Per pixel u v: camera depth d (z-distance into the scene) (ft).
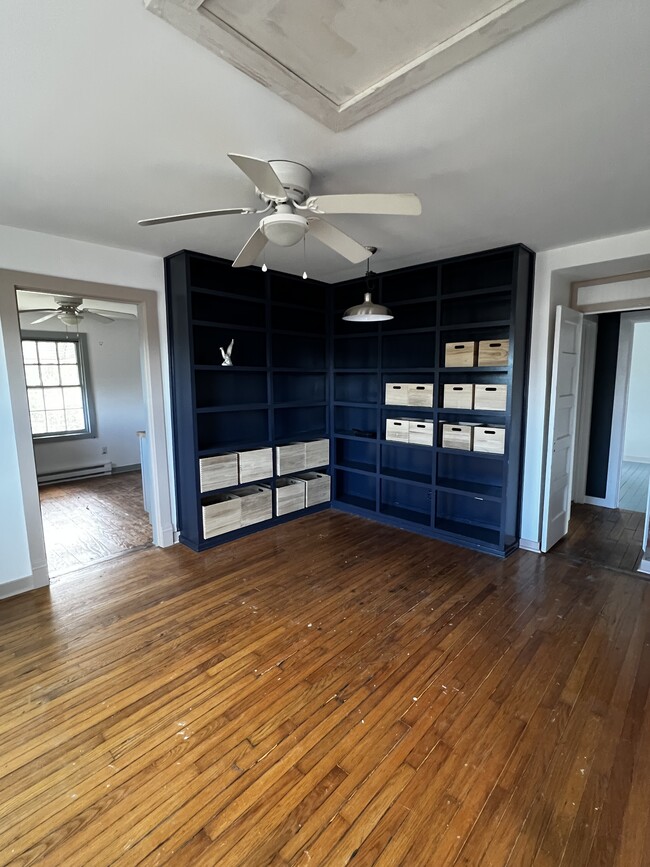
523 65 4.23
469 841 4.51
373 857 4.37
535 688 6.67
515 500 11.71
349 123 5.19
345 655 7.45
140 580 10.21
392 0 3.53
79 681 6.88
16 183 6.90
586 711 6.22
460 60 4.11
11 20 3.65
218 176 6.71
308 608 8.94
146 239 9.87
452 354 11.69
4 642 7.89
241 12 3.61
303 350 15.35
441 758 5.48
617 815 4.76
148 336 11.35
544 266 10.90
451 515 13.37
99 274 10.32
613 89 4.61
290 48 4.01
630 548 12.05
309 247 10.51
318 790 5.07
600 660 7.31
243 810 4.85
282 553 11.66
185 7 3.50
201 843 4.51
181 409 11.74
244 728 5.96
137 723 6.05
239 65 4.19
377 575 10.37
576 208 8.05
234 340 13.19
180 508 12.40
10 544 9.53
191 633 8.12
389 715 6.16
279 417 14.93
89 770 5.34
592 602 9.15
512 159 6.16
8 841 4.53
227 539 12.42
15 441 9.49
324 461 15.23
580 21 3.69
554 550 11.89
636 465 22.93
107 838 4.56
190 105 4.89
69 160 6.17
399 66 4.25
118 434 22.41
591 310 12.14
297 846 4.48
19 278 9.18
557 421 11.35
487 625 8.32
